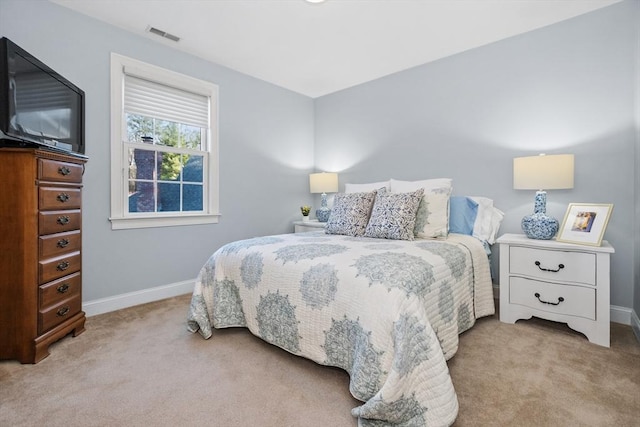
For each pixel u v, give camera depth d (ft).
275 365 5.41
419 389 3.82
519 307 7.14
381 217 7.92
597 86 7.66
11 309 5.46
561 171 7.14
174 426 3.96
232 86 11.02
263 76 11.70
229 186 11.00
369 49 9.62
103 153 8.13
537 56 8.48
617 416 4.08
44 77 6.03
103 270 8.17
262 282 5.90
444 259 5.84
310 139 13.97
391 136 11.55
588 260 6.28
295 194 13.35
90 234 7.95
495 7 7.54
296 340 5.31
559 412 4.16
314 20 8.09
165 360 5.58
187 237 9.91
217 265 6.77
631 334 6.66
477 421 3.98
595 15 7.66
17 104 5.35
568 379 4.92
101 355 5.77
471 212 8.79
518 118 8.80
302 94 13.57
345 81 12.19
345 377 5.04
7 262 5.46
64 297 6.29
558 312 6.64
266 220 12.25
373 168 12.10
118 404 4.37
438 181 8.78
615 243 7.46
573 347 6.02
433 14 7.82
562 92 8.13
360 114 12.45
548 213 8.33
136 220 8.73
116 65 8.30
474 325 7.13
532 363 5.43
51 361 5.55
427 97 10.59
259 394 4.60
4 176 5.47
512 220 8.93
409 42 9.19
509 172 8.98
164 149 9.48
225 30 8.55
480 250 7.55
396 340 3.89
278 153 12.64
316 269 5.19
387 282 4.40
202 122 10.32
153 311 8.20
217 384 4.85
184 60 9.71
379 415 3.67
